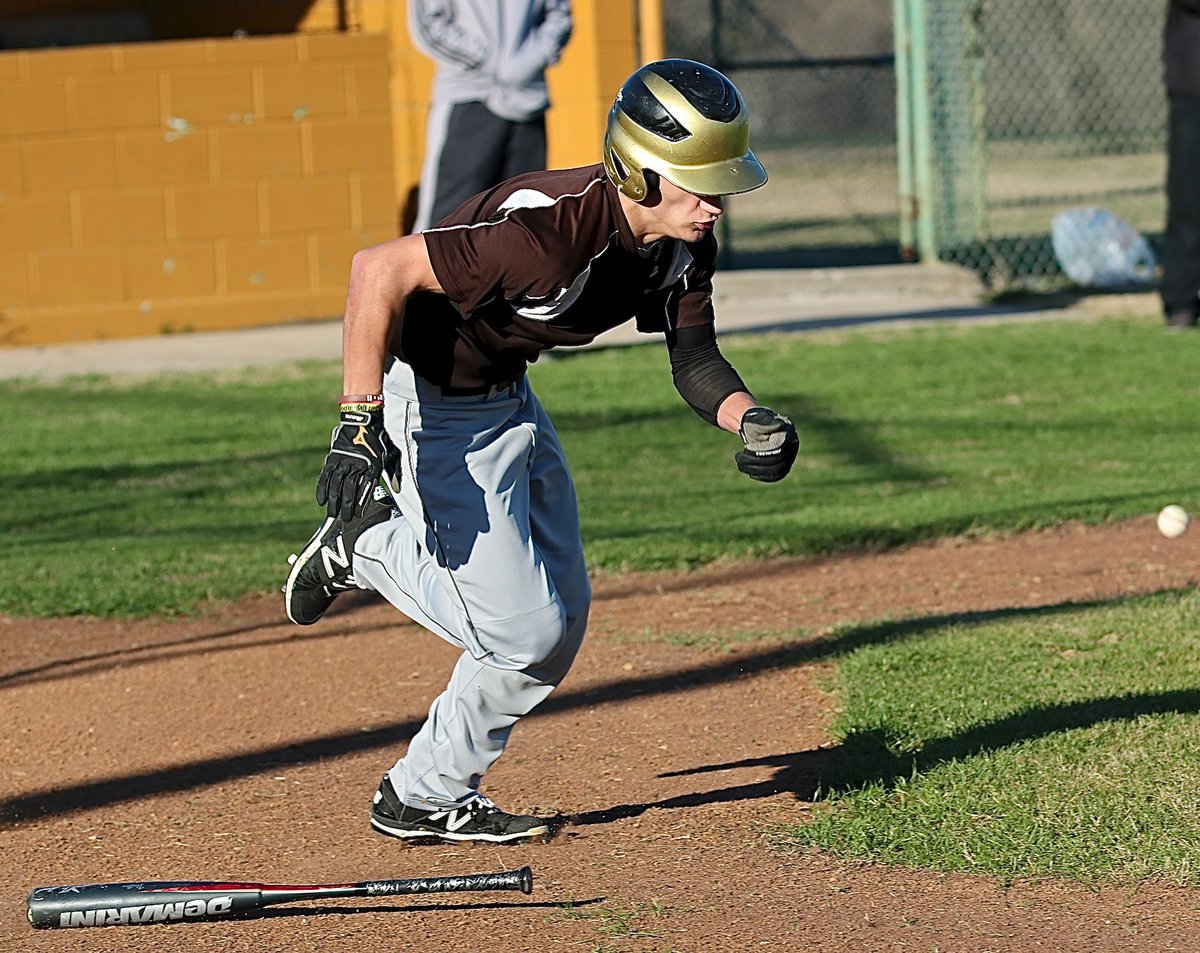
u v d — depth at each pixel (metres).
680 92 12.65
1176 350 42.84
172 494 31.28
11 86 48.19
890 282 54.66
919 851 14.64
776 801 16.12
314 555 14.73
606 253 13.03
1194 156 44.28
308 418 37.72
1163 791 15.59
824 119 115.31
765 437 13.15
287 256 51.69
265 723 19.44
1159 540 26.23
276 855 15.48
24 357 47.25
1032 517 27.25
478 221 13.00
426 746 14.91
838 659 20.44
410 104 52.09
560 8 41.44
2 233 48.72
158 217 50.19
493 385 13.82
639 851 15.09
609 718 19.02
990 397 37.81
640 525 27.91
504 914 13.83
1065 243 56.03
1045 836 14.77
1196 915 13.31
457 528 13.82
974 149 57.41
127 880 15.04
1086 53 87.19
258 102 50.62
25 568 26.36
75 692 20.80
